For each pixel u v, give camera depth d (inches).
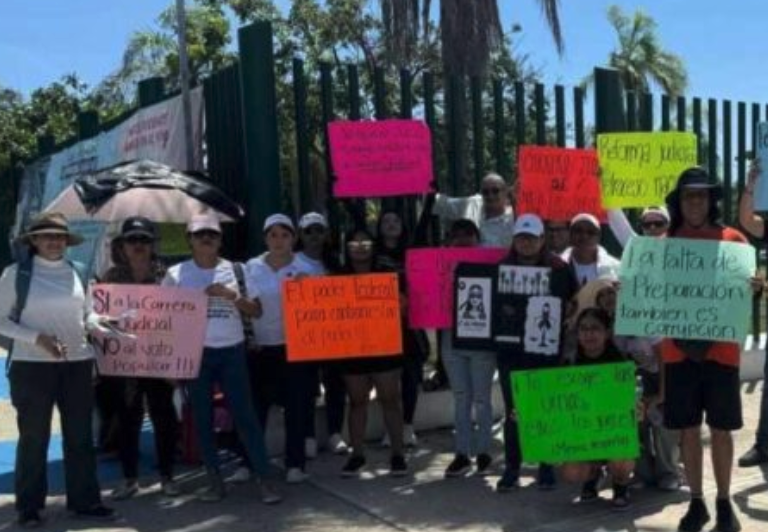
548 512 221.9
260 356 255.3
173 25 826.8
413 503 232.1
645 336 206.2
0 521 228.1
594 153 280.5
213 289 232.1
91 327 226.4
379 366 249.8
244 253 309.6
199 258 238.8
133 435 244.8
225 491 242.1
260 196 292.0
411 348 267.3
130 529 220.2
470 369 251.1
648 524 210.5
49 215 219.0
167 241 311.4
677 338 199.8
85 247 370.0
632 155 277.0
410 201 297.9
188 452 275.6
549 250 267.0
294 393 249.8
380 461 270.2
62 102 976.9
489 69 684.1
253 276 249.6
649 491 233.6
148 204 261.3
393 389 251.8
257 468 236.1
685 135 276.7
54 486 259.9
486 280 241.8
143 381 243.1
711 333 197.6
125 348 234.8
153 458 283.6
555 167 278.2
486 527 213.0
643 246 203.9
